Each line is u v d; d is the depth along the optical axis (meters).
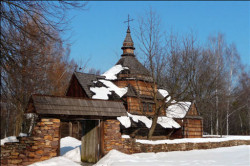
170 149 18.84
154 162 13.74
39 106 11.98
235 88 46.22
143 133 29.19
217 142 23.12
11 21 9.96
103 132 14.88
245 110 48.38
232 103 48.62
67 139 27.61
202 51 34.09
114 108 15.05
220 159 15.52
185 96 25.91
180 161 14.41
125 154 14.63
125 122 26.27
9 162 11.27
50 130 12.37
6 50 9.64
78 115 13.39
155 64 24.47
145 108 30.84
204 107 37.38
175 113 33.53
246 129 48.00
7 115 47.66
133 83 30.78
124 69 32.09
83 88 27.98
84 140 15.70
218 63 40.09
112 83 31.55
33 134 12.35
